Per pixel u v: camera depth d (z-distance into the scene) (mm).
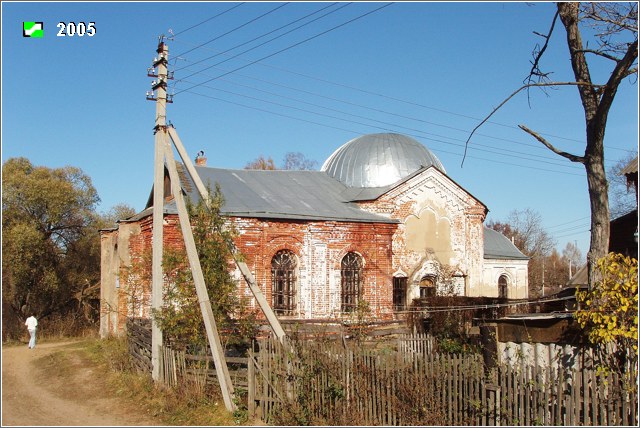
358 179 30844
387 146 31688
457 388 10500
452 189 30125
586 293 10055
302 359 12750
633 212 19422
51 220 39938
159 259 16641
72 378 19109
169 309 16328
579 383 9055
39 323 39000
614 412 8930
